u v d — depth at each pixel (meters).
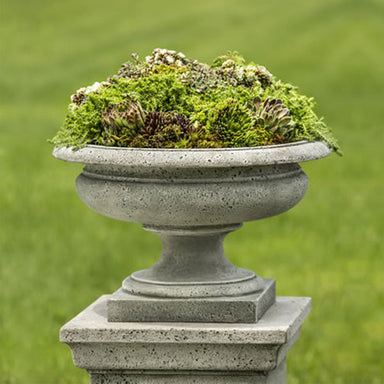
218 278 5.52
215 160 5.06
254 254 13.89
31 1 45.66
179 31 40.00
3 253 13.35
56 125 26.53
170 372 5.42
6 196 17.25
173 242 5.64
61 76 34.59
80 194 5.61
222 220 5.35
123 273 12.48
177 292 5.44
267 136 5.40
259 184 5.28
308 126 5.57
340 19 38.91
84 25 42.16
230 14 41.62
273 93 5.79
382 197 17.92
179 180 5.22
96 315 5.61
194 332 5.28
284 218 16.02
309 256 13.66
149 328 5.32
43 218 15.77
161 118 5.30
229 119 5.32
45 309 10.83
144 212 5.31
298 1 42.31
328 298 11.34
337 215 16.38
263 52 35.69
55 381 8.68
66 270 12.46
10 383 8.62
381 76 32.38
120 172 5.33
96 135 5.46
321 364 9.05
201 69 5.78
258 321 5.41
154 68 5.82
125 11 44.00
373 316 10.68
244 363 5.32
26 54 37.81
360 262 13.30
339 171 20.27
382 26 37.84
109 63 36.19
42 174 19.52
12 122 26.80
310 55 34.84
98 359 5.42
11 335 9.91
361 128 26.45
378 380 8.73
